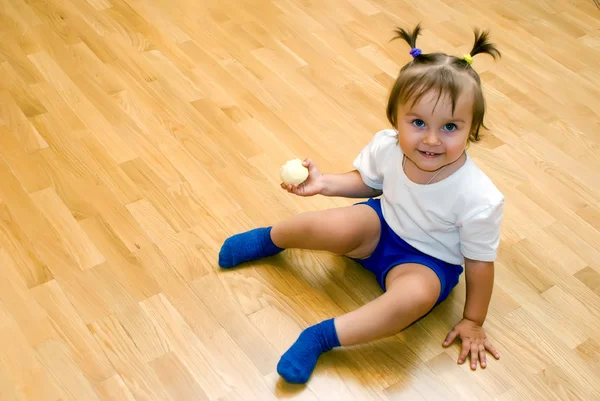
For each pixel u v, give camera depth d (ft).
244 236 5.01
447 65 4.12
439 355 4.62
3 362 4.36
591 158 6.26
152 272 4.97
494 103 6.79
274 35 7.48
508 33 7.79
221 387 4.33
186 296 4.83
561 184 5.96
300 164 4.80
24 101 6.33
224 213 5.46
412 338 4.72
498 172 6.02
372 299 4.95
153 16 7.59
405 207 4.54
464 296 5.02
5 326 4.55
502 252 5.32
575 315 4.92
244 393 4.31
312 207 5.58
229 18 7.68
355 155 6.10
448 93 4.03
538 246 5.39
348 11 7.96
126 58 6.97
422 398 4.36
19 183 5.54
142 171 5.74
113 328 4.59
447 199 4.38
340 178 4.96
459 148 4.16
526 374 4.53
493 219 4.28
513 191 5.85
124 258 5.04
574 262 5.29
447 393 4.40
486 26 7.89
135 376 4.34
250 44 7.32
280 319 4.74
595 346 4.73
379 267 4.80
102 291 4.81
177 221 5.36
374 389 4.39
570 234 5.51
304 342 4.37
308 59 7.18
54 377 4.30
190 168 5.81
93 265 4.97
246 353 4.52
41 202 5.40
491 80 7.09
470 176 4.36
